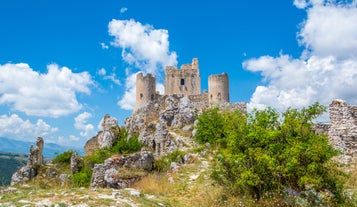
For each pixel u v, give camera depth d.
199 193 13.27
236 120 13.14
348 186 12.62
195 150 23.62
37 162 29.75
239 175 11.46
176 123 40.84
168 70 74.94
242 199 11.18
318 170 10.45
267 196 10.67
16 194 10.67
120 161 18.55
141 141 37.19
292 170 10.49
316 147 10.55
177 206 11.41
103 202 9.77
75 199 9.91
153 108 47.25
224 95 58.69
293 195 10.25
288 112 12.52
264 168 10.99
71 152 34.12
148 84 65.50
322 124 21.44
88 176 25.80
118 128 45.00
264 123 12.30
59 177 28.27
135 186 16.02
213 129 28.70
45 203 9.21
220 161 12.46
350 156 16.16
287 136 11.73
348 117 17.33
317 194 10.12
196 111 42.44
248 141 11.73
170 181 16.34
